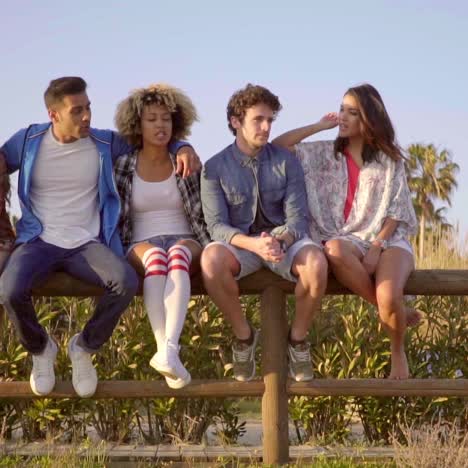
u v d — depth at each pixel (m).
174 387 4.64
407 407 5.89
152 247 4.68
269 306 4.88
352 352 6.02
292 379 4.90
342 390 4.88
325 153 5.07
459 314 6.18
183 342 6.01
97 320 4.62
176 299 4.52
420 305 6.20
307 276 4.58
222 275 4.62
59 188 4.79
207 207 4.82
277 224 4.93
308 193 4.97
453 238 8.41
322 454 5.18
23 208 4.74
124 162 4.90
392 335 4.85
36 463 4.95
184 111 4.92
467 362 6.10
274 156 4.91
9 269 4.51
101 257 4.59
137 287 4.54
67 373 6.02
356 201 4.96
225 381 4.87
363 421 6.00
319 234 5.02
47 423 5.88
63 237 4.69
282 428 4.87
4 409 5.91
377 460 5.05
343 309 6.22
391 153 4.90
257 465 4.85
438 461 4.53
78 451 5.23
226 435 5.98
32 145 4.77
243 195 4.86
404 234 4.96
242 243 4.61
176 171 4.84
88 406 5.95
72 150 4.80
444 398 5.87
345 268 4.66
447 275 4.93
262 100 4.77
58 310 6.18
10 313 4.51
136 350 5.95
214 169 4.88
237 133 4.93
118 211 4.79
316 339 6.18
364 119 4.88
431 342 6.16
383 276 4.69
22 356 5.90
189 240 4.80
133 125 4.84
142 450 5.41
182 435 6.00
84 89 4.72
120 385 4.85
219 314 6.04
